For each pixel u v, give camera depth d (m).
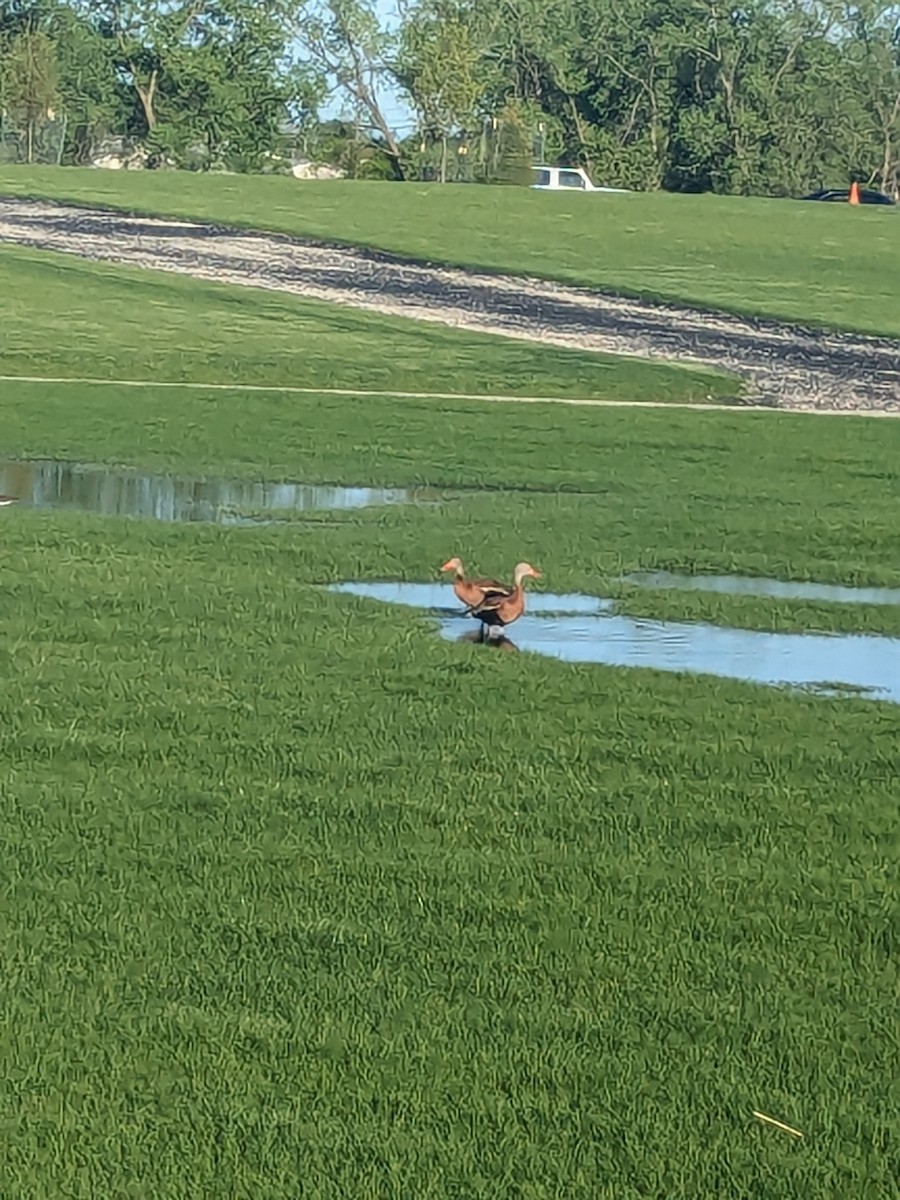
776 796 10.14
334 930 7.98
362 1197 5.95
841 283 47.41
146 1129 6.32
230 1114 6.42
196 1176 6.05
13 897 8.28
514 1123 6.41
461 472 24.33
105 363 36.59
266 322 40.91
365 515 20.19
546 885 8.60
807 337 41.81
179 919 8.06
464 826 9.40
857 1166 6.20
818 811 9.89
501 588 14.35
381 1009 7.25
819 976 7.70
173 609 14.42
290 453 25.88
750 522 20.52
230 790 9.87
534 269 47.28
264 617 14.27
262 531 18.67
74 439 26.58
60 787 9.83
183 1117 6.40
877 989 7.59
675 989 7.52
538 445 27.53
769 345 40.81
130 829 9.21
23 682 12.00
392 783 10.08
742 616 15.30
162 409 30.44
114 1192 5.95
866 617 15.44
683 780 10.36
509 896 8.45
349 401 32.66
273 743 10.77
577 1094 6.63
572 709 11.82
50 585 15.20
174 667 12.55
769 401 35.66
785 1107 6.58
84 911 8.13
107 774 10.10
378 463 25.05
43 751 10.49
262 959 7.67
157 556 16.86
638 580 16.91
